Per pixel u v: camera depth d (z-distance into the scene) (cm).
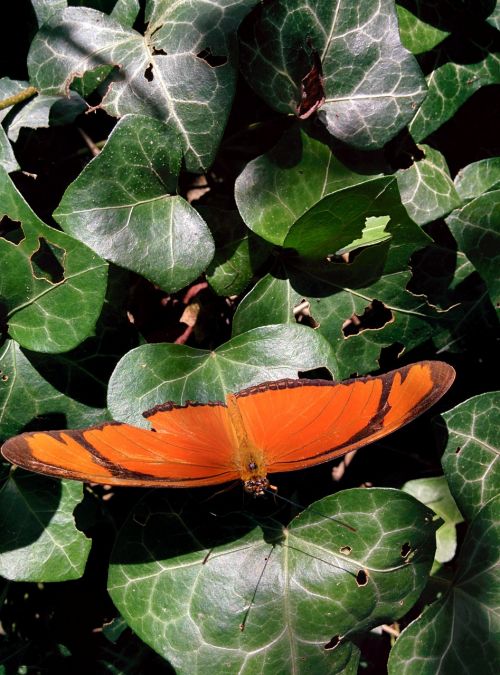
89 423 23
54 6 23
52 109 23
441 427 24
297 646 22
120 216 22
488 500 24
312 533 23
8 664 24
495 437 24
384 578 23
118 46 22
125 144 22
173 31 22
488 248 23
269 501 23
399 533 23
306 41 22
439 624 23
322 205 22
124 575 22
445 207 24
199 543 23
